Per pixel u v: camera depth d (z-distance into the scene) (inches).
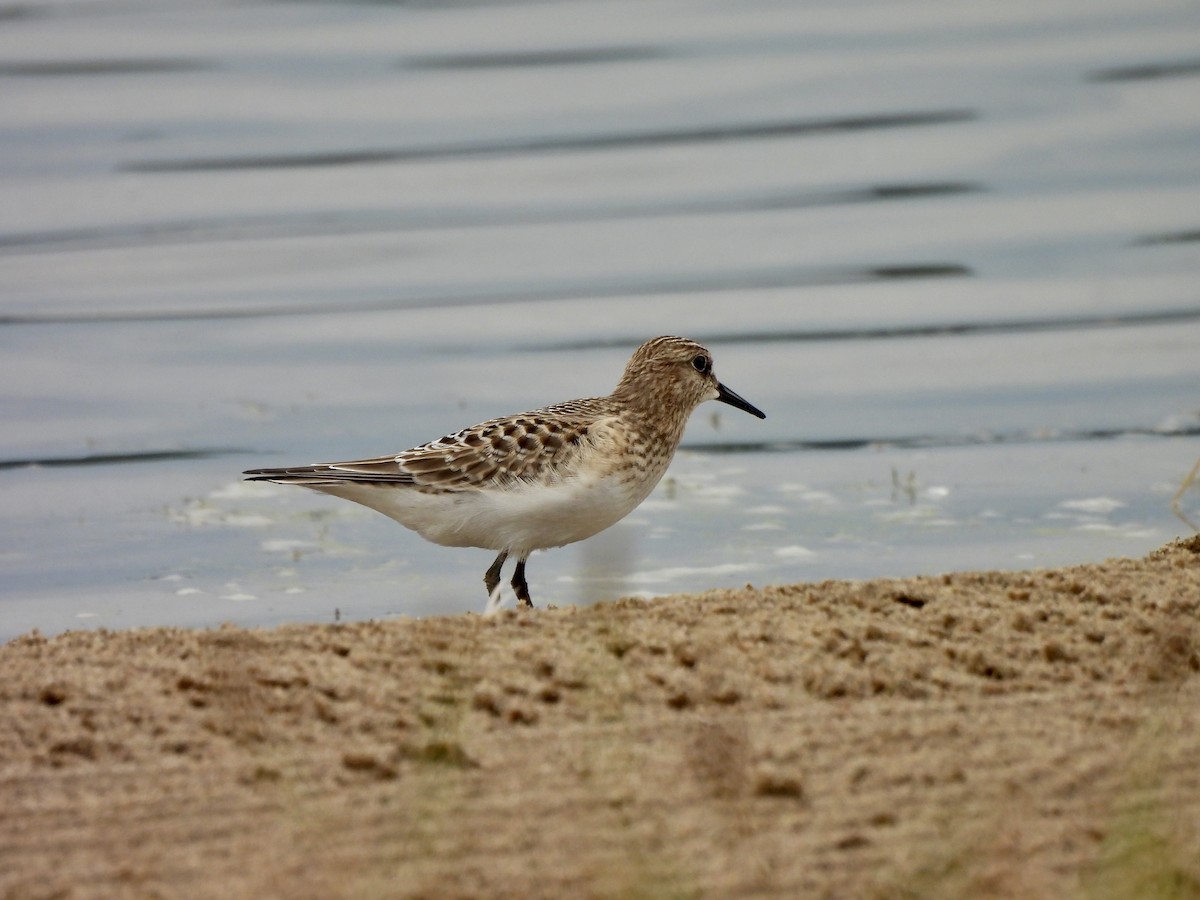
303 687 329.4
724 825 275.7
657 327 772.6
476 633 361.1
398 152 1008.2
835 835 271.9
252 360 735.1
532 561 540.7
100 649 354.9
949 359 722.8
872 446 637.3
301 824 277.1
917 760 297.9
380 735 309.3
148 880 261.0
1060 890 254.8
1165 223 860.6
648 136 1025.5
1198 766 295.4
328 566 530.9
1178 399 665.0
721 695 323.9
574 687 329.7
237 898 255.3
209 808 283.1
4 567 528.7
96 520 573.3
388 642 355.6
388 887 257.6
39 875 263.0
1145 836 269.6
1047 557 508.7
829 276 828.6
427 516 453.1
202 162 995.3
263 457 630.5
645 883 255.9
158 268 852.6
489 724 313.9
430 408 676.1
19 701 323.9
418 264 860.0
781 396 693.9
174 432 655.8
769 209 922.7
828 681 331.3
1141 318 753.6
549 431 450.3
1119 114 1011.9
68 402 687.1
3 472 618.8
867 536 538.3
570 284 829.8
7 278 836.6
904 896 254.1
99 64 1152.2
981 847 267.4
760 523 556.4
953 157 973.2
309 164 998.4
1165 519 543.2
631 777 292.4
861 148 995.9
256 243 887.7
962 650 346.9
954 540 530.9
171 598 499.8
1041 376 698.2
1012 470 601.3
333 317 789.2
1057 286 797.2
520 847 269.6
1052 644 348.2
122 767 297.7
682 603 381.1
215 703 322.7
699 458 633.0
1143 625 362.0
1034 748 302.7
